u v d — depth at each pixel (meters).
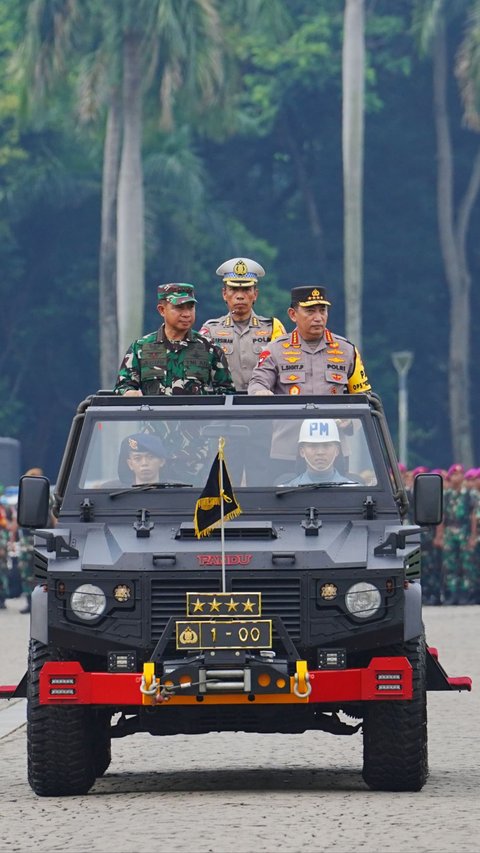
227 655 28.91
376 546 30.06
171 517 31.38
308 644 29.38
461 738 37.84
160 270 183.12
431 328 197.25
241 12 137.00
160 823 26.75
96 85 132.88
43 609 29.75
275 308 187.75
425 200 198.25
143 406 32.28
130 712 30.75
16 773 33.81
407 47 197.50
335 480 31.75
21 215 183.00
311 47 190.62
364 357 195.75
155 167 171.38
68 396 192.00
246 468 31.83
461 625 70.94
